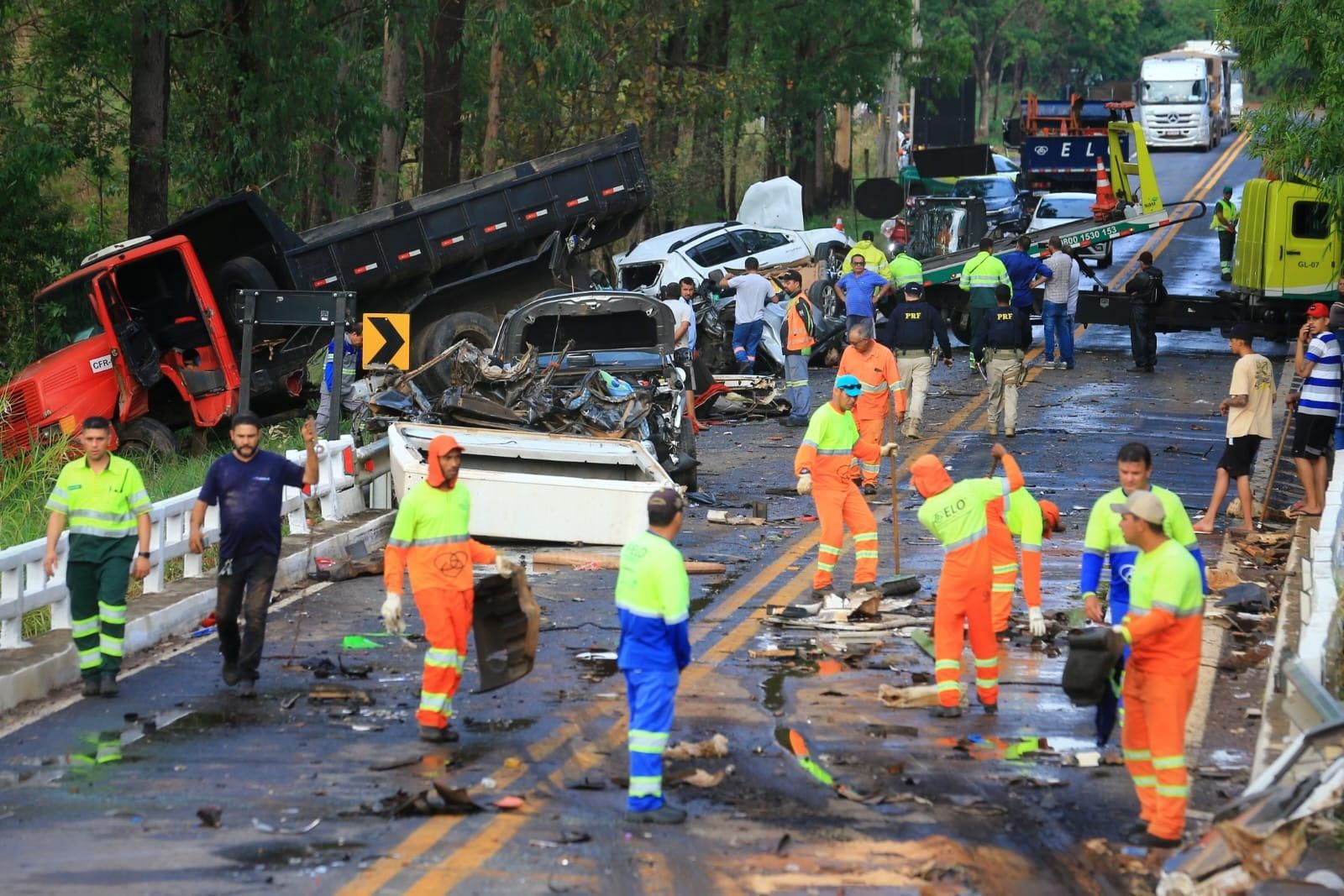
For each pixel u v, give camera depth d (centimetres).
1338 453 4897
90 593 3250
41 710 3153
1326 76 6184
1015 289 8431
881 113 17525
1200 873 2122
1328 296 8756
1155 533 2419
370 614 4009
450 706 2989
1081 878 2239
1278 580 4291
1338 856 2269
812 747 2889
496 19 9669
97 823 2467
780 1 14212
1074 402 7600
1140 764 2452
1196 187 17800
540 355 5900
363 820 2486
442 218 7394
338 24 9281
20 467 5912
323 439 5316
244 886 2195
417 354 7606
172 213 9738
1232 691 3228
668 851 2342
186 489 5494
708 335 8175
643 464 5072
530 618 3055
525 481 4756
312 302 5100
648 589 2503
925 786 2666
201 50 8456
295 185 8900
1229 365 8875
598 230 8112
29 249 8556
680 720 3050
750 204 11388
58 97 8519
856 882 2217
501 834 2412
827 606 3981
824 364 9212
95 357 6438
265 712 3138
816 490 4172
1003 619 3625
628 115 11788
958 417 7231
